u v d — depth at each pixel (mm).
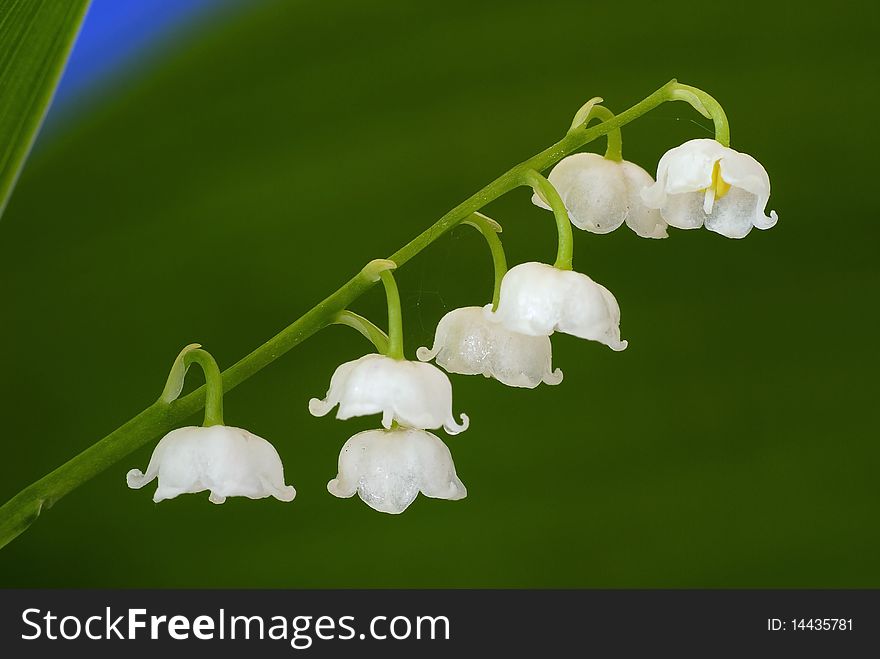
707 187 169
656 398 199
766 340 199
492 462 199
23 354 202
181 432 169
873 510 197
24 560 197
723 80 204
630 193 175
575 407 199
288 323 203
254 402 201
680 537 198
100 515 198
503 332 174
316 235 204
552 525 198
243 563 198
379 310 204
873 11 204
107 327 203
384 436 172
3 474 199
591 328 167
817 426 198
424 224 204
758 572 197
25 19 166
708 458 198
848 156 202
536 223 203
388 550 198
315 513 199
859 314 199
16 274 204
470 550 198
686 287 200
